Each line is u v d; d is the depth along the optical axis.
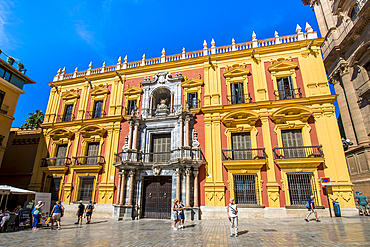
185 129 20.33
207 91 21.66
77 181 21.92
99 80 25.61
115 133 22.53
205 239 9.71
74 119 24.81
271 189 17.38
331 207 16.31
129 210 18.58
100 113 24.28
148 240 9.78
